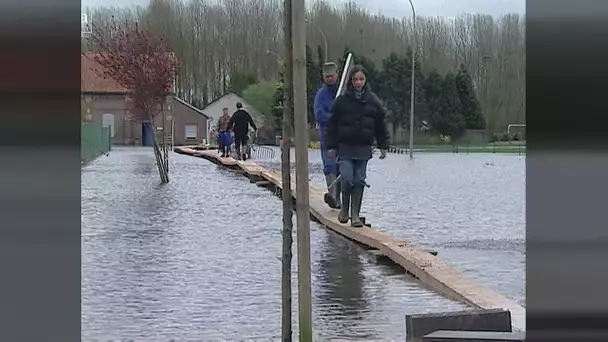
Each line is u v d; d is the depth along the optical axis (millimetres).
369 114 11492
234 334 6062
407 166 32750
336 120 11461
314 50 22297
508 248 10602
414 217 14430
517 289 7676
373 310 6805
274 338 5953
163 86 24656
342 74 13461
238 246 10328
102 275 8305
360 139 11406
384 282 8117
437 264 8438
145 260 9258
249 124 30969
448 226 13102
